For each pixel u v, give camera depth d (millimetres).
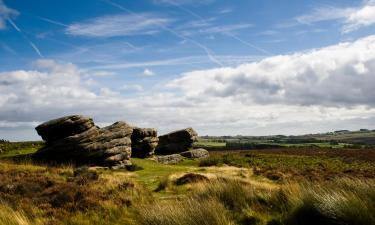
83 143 39094
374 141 176750
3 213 12133
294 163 55719
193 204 10891
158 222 10391
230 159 57562
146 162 46438
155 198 17625
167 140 65625
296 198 10797
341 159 65250
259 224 9961
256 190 13500
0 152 43281
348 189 10906
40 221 12289
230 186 13320
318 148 108000
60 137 40094
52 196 16172
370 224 8219
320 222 9320
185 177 23453
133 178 28453
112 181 21031
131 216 13508
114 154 39594
